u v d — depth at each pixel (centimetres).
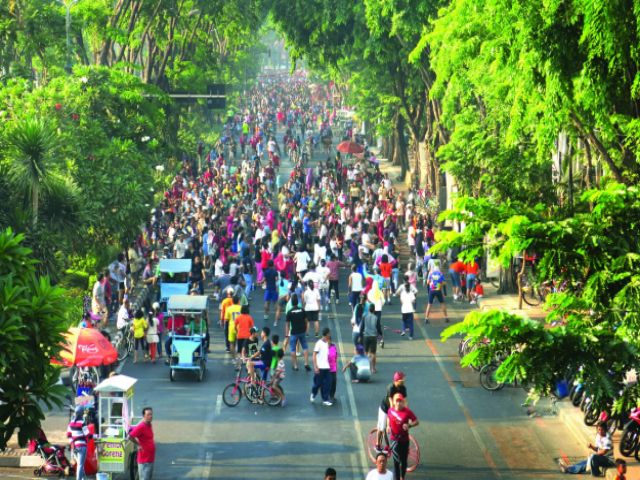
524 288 9438
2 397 4309
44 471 5709
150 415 5469
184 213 13462
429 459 6009
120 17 15112
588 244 4031
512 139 5831
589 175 6994
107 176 10262
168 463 5919
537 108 5594
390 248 10762
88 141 10506
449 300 10300
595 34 4619
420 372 7819
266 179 17538
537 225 3997
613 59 4694
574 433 6391
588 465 5753
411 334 8831
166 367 8031
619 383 3953
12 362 4288
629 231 4116
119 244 10719
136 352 8162
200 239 12400
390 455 5484
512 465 5906
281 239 12006
